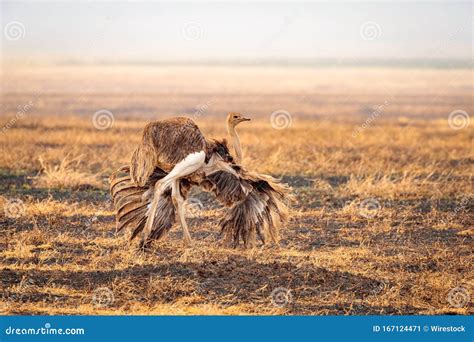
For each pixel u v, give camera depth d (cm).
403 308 3416
